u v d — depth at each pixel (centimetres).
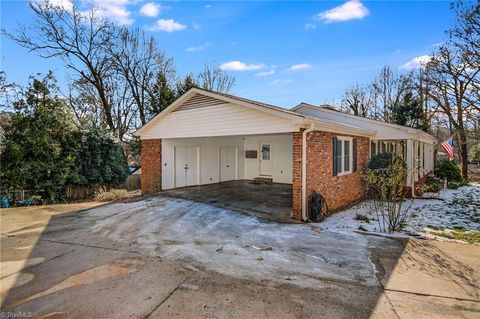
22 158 1120
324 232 668
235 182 1555
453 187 1554
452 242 598
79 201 1220
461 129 1363
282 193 1186
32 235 669
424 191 1342
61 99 1284
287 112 755
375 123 1276
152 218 805
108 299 369
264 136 1606
